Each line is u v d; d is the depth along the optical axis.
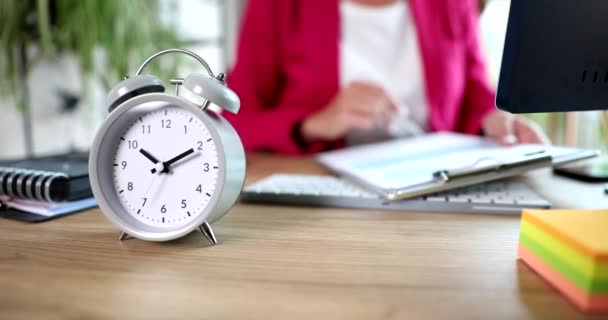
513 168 0.57
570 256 0.31
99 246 0.43
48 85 1.33
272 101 1.33
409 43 1.25
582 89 0.47
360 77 1.22
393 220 0.52
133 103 0.43
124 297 0.32
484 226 0.50
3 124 1.24
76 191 0.54
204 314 0.29
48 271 0.37
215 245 0.43
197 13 1.77
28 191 0.52
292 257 0.40
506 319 0.29
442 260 0.39
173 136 0.44
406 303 0.31
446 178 0.55
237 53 1.28
